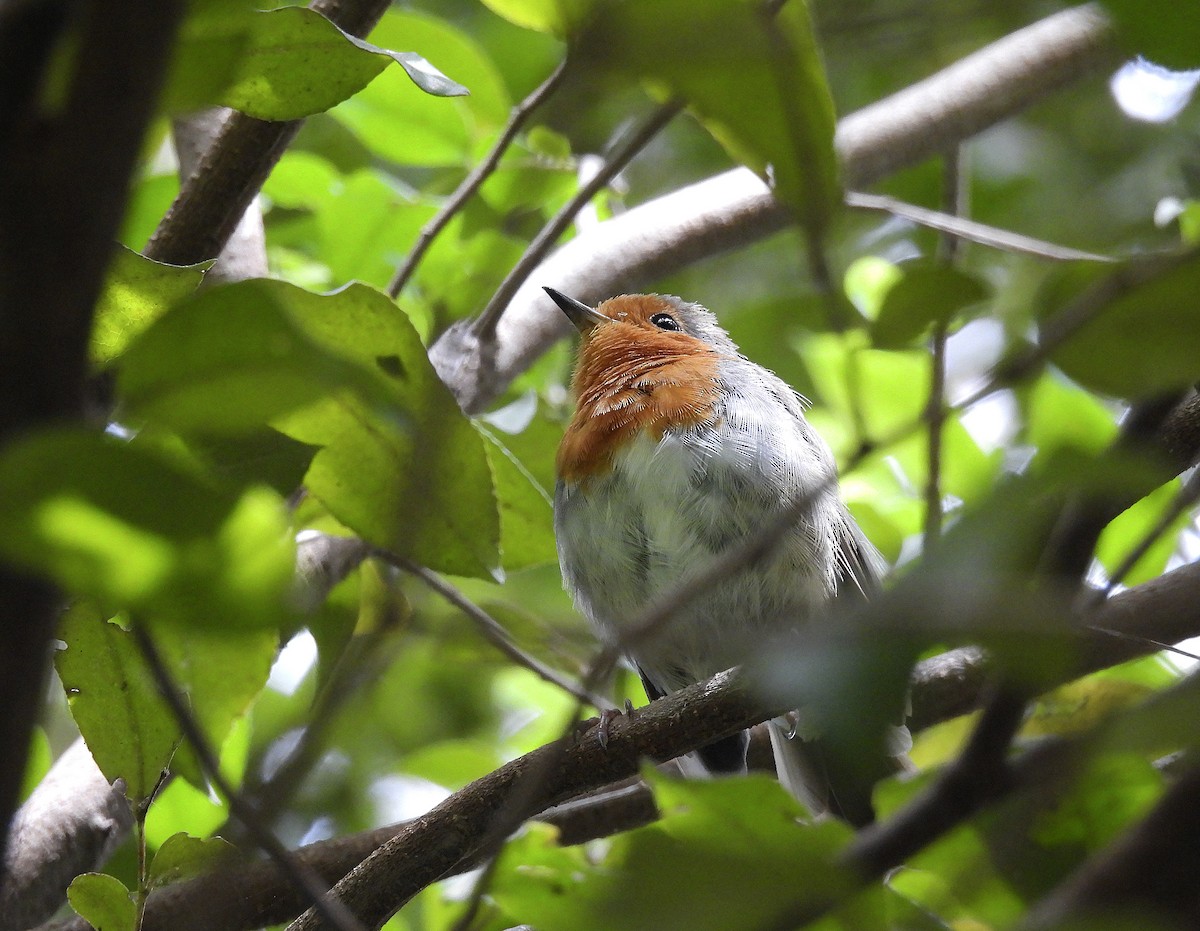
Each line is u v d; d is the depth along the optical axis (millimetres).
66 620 5168
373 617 8102
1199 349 2820
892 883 4645
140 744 5328
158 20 2148
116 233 2307
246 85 5000
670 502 8445
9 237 2174
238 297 2748
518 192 9297
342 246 9391
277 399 2799
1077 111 13320
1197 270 2781
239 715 5348
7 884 7172
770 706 6164
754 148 3617
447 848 6051
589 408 9039
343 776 10914
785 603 8383
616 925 3148
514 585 11258
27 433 2295
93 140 2162
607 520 8617
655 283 9875
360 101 9125
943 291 3676
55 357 2260
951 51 12570
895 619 2838
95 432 2406
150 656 3570
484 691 11539
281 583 2688
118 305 4766
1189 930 3012
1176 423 5094
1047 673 2773
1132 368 2904
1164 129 12617
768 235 10109
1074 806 4336
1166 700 2984
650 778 3596
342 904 5969
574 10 3375
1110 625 5980
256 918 6883
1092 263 3414
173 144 9148
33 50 2162
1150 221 11969
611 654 4320
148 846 7508
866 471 9312
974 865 4371
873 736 3014
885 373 8852
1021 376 3203
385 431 4676
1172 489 7641
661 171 13445
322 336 4594
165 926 6582
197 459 4293
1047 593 2902
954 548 2832
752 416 8648
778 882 3100
